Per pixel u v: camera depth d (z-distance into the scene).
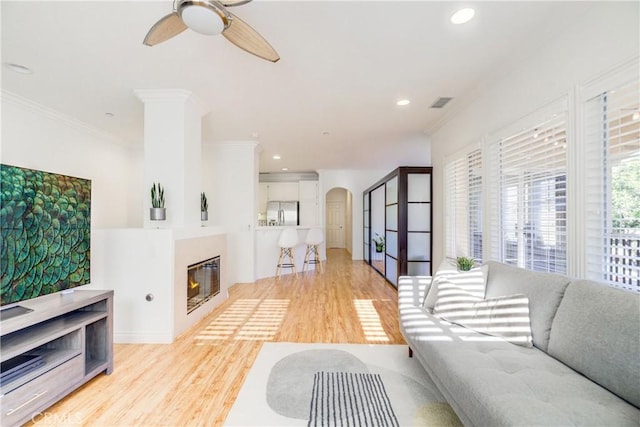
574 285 1.53
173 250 2.75
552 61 2.11
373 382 2.02
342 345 2.63
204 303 3.44
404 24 1.96
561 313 1.51
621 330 1.20
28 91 2.97
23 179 1.81
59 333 1.77
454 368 1.43
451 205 3.82
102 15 1.85
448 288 2.17
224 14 1.50
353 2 1.75
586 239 1.83
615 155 1.70
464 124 3.43
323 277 5.79
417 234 4.67
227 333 2.92
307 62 2.44
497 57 2.37
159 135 3.03
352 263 7.65
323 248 7.98
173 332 2.73
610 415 1.05
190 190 3.16
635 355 1.13
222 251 4.02
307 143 5.20
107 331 2.15
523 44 2.18
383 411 1.70
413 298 2.45
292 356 2.41
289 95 3.11
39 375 1.64
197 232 3.24
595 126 1.81
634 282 1.60
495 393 1.19
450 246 3.84
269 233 5.82
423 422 1.61
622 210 1.66
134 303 2.72
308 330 3.01
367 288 4.86
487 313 1.87
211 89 2.96
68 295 2.07
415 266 4.67
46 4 1.74
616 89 1.66
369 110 3.56
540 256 2.26
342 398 1.83
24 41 2.12
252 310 3.67
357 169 8.11
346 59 2.40
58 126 3.64
